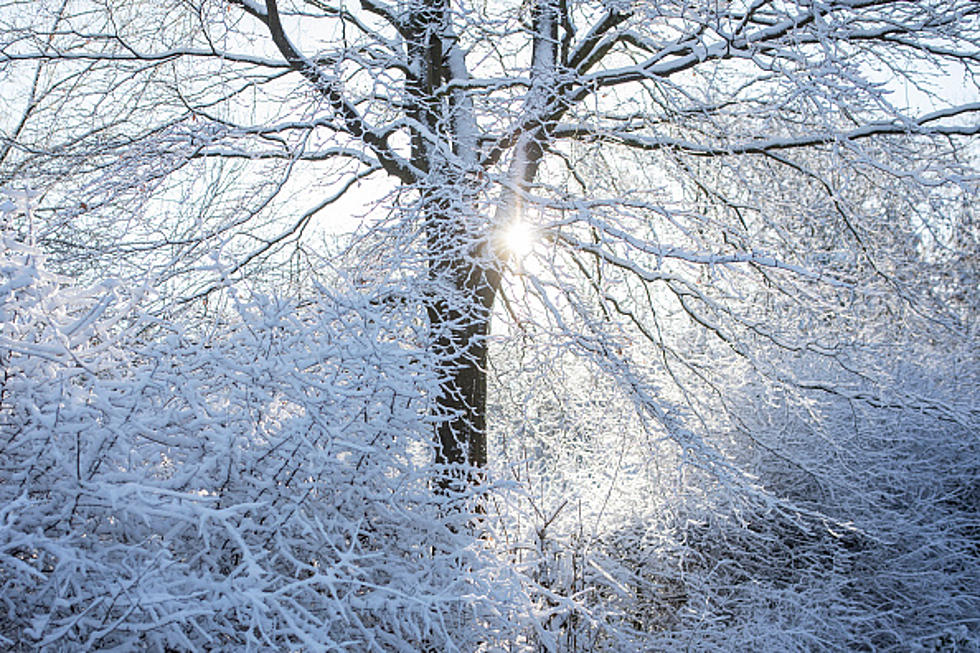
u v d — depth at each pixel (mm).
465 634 4031
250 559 2879
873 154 7184
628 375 6348
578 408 7938
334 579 3092
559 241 7012
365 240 6320
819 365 9344
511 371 8023
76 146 7180
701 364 7691
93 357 3443
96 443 3186
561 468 7801
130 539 3328
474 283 6395
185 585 3131
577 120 6609
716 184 7793
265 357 3736
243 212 6855
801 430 8625
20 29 6992
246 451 3609
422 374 4094
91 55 6895
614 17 6180
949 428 8945
